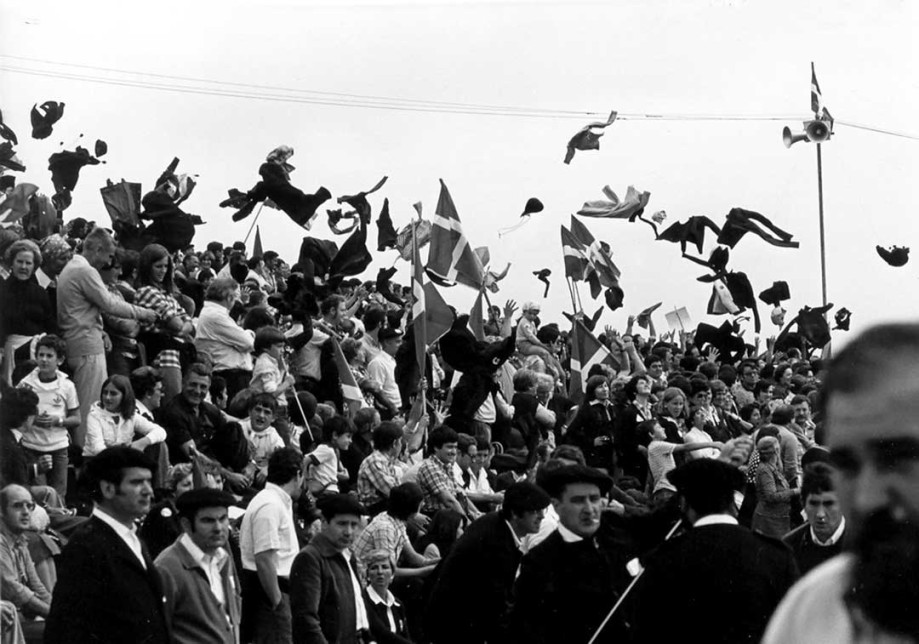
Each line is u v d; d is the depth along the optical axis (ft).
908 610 4.63
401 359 58.13
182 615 27.12
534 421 56.59
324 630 30.71
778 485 42.98
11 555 29.76
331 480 42.29
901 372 4.58
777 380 78.23
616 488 48.01
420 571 36.99
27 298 40.45
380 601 33.78
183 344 46.62
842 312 77.51
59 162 55.21
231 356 48.65
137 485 23.90
